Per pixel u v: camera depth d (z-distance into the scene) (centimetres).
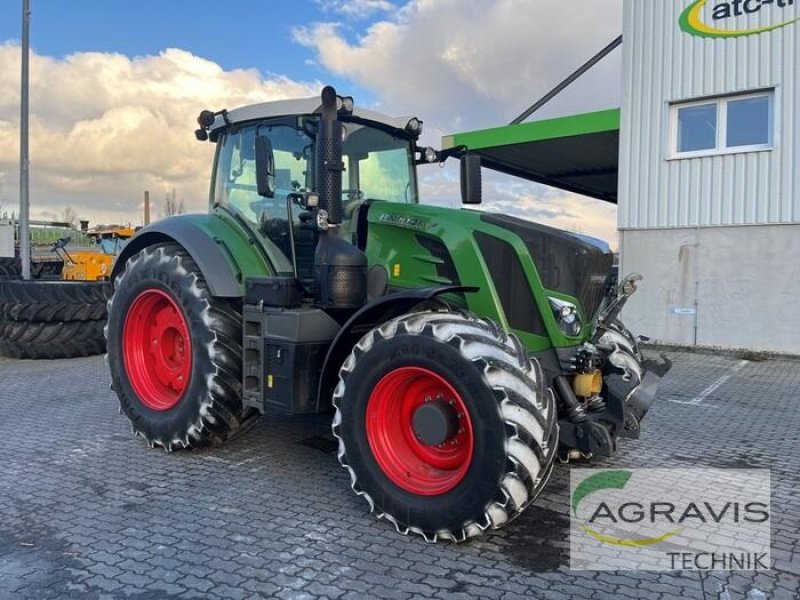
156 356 512
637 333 1104
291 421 573
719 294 1031
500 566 319
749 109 1009
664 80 1070
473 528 328
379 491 356
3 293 928
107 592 291
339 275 414
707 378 811
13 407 631
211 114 519
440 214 412
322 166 408
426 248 413
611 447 355
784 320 979
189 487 418
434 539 341
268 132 481
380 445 362
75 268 1512
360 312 382
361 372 362
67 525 360
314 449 497
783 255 976
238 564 317
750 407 658
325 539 345
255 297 444
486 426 318
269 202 474
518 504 319
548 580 306
